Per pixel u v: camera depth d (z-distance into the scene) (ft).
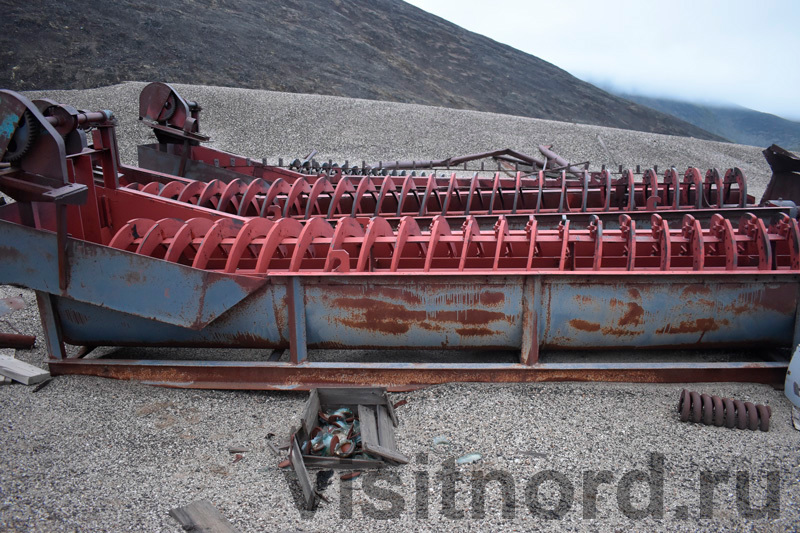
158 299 14.97
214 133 59.47
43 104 15.98
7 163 14.23
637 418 14.26
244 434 13.89
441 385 15.69
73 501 11.46
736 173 26.30
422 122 66.95
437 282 15.21
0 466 12.53
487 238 17.71
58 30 107.14
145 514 11.12
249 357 17.71
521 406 14.71
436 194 27.22
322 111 67.46
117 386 15.97
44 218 17.22
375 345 16.03
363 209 28.37
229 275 14.96
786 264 18.07
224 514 11.15
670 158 62.39
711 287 15.21
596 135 67.36
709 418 13.93
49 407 14.92
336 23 181.88
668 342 15.85
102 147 18.75
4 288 23.59
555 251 18.52
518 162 45.37
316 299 15.52
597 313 15.42
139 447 13.32
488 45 221.66
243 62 126.00
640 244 18.42
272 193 24.53
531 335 15.40
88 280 14.99
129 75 100.37
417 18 215.92
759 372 15.71
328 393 14.08
